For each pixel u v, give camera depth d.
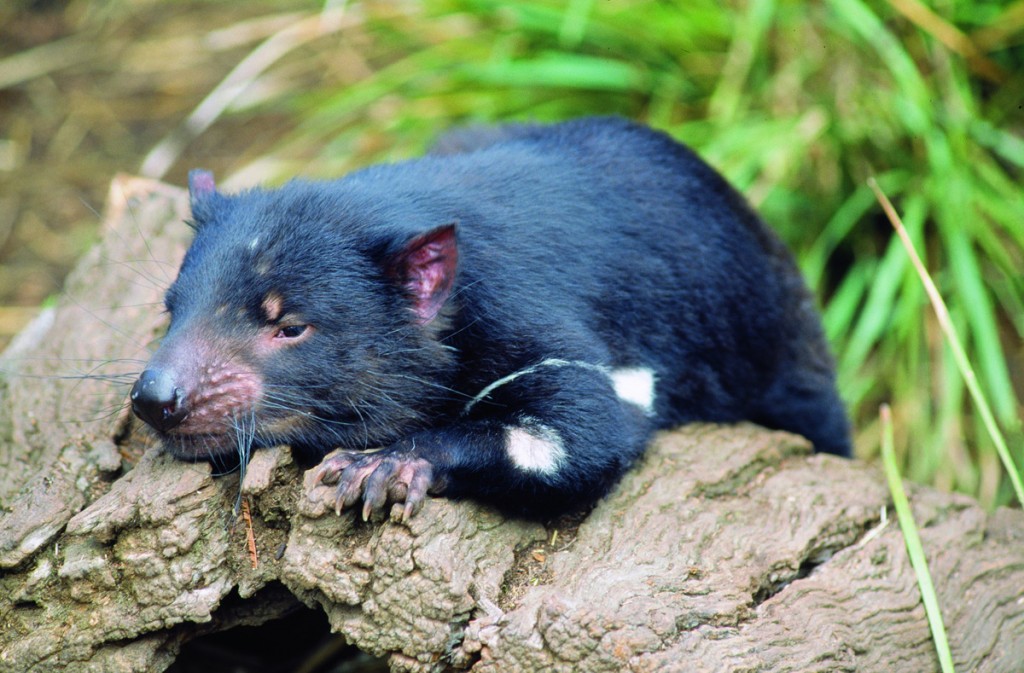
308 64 12.76
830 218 10.12
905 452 9.42
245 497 5.52
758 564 5.87
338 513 5.37
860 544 6.22
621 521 5.89
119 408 6.26
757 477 6.52
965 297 9.24
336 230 5.76
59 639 5.49
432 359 5.87
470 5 10.75
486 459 5.61
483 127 7.89
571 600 5.29
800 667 5.39
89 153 12.84
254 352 5.54
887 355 9.75
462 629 5.37
